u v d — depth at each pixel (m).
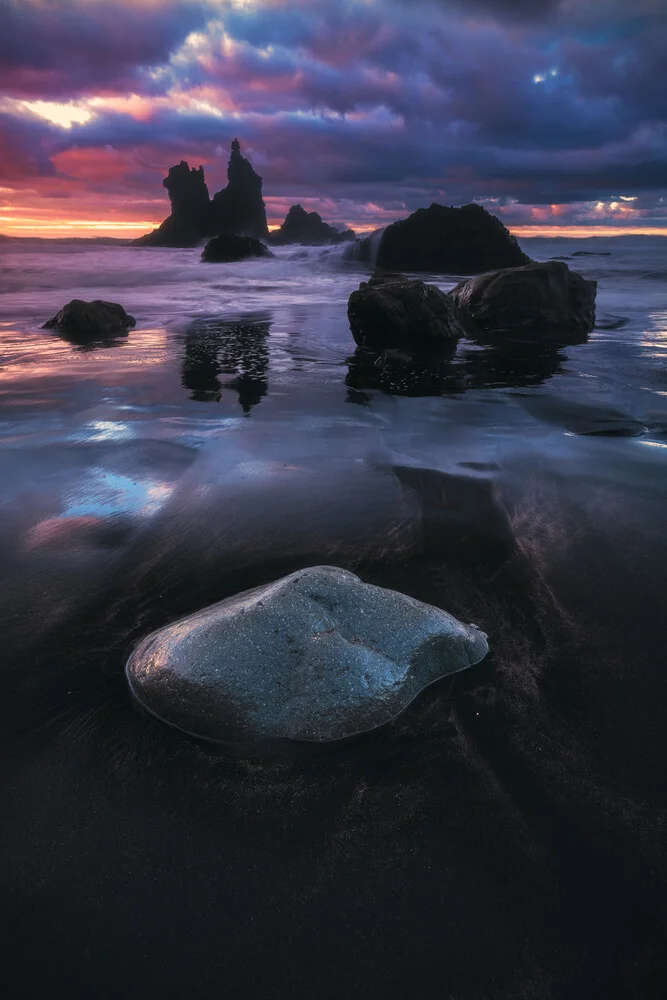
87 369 7.66
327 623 2.34
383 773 1.96
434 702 2.26
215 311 13.62
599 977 1.40
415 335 9.68
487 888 1.60
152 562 3.22
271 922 1.53
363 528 3.62
